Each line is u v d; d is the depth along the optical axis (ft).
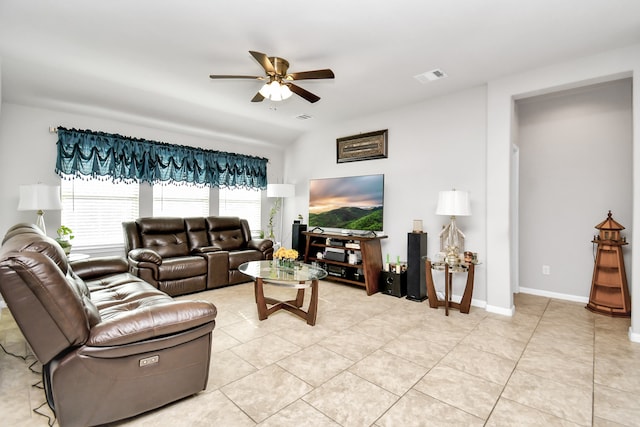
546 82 10.20
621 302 10.90
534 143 13.79
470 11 7.33
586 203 12.60
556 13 7.39
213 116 15.46
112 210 14.47
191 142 16.84
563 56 9.53
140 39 8.71
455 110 12.61
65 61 10.06
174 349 5.63
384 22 7.79
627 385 6.61
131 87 12.13
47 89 11.59
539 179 13.66
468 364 7.48
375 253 14.06
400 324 10.02
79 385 4.90
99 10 7.40
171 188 16.44
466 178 12.31
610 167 12.13
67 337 4.78
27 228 6.89
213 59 9.86
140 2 7.09
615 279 11.09
